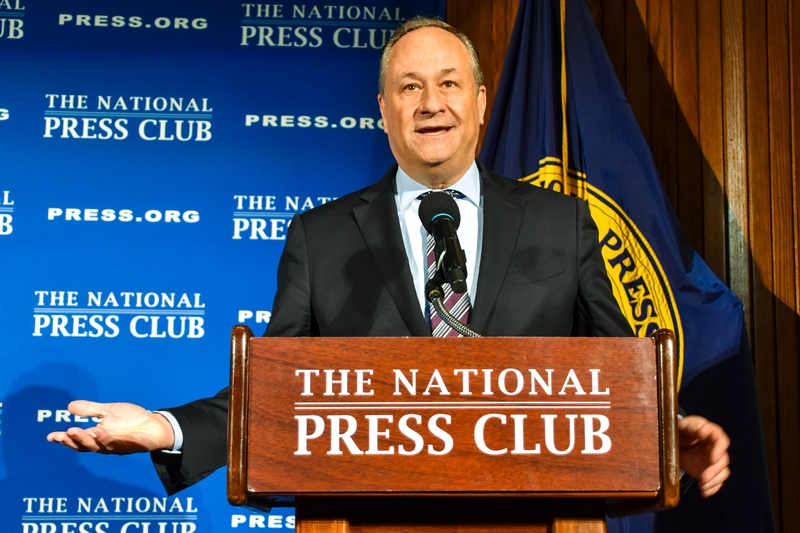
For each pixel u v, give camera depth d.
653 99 2.80
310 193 2.69
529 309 1.43
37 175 2.65
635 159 2.45
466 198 1.61
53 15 2.73
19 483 2.51
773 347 2.67
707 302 2.36
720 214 2.73
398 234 1.53
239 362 1.00
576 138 2.48
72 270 2.61
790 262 2.70
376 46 2.77
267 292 2.64
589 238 1.55
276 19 2.76
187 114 2.71
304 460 0.98
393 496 1.01
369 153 2.72
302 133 2.72
